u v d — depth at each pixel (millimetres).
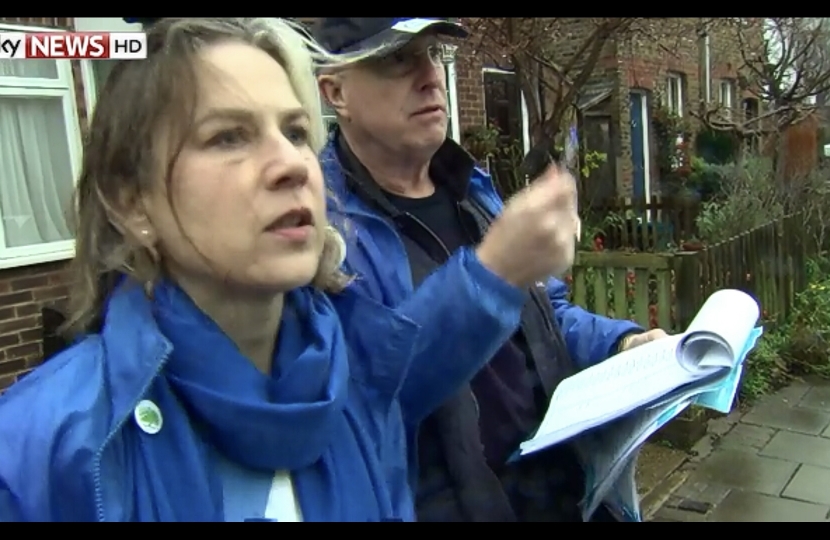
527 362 1791
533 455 1699
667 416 1397
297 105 1053
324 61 1698
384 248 1638
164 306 996
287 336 1106
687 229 8633
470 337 1295
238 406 964
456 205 1926
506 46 5637
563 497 1723
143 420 937
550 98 7250
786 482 4223
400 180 1867
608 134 10633
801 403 5418
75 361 965
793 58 9172
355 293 1318
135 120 982
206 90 976
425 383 1330
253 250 979
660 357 1550
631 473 1684
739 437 4848
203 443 986
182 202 975
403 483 1280
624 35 6367
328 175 1700
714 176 10312
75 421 892
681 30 7543
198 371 979
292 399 1036
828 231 7980
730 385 1378
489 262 1296
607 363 1720
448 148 1941
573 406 1571
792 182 8281
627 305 4973
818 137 11430
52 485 861
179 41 989
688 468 4430
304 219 1023
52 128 5207
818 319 6426
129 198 1009
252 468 1014
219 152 983
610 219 8727
